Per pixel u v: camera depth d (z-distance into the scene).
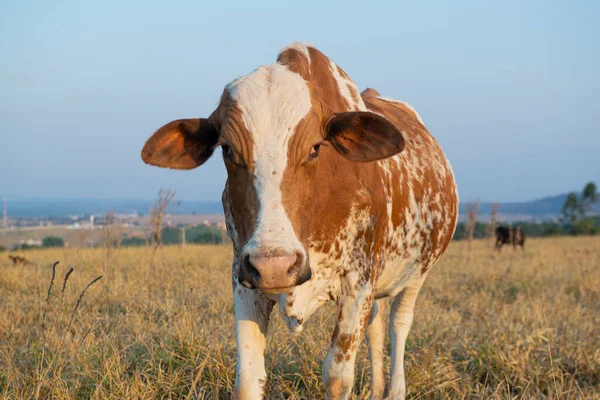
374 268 3.85
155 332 5.39
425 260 4.93
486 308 7.71
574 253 19.30
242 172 3.05
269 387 4.46
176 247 18.19
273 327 5.34
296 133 3.06
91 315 6.38
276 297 3.57
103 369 4.18
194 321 5.38
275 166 2.99
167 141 3.41
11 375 4.05
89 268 10.77
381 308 4.86
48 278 9.16
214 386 4.27
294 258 2.81
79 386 4.04
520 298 8.55
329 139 3.36
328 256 3.57
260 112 3.07
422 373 4.91
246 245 2.86
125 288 8.04
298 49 3.93
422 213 4.70
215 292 8.09
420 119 5.99
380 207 3.94
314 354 4.79
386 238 4.15
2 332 5.72
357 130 3.32
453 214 5.43
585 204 55.50
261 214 2.92
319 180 3.45
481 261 14.76
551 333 5.85
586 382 5.08
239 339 3.52
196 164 3.50
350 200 3.61
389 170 4.25
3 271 9.55
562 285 10.16
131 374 4.52
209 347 4.71
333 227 3.54
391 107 5.47
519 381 4.96
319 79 3.89
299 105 3.11
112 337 4.92
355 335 3.70
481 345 5.37
